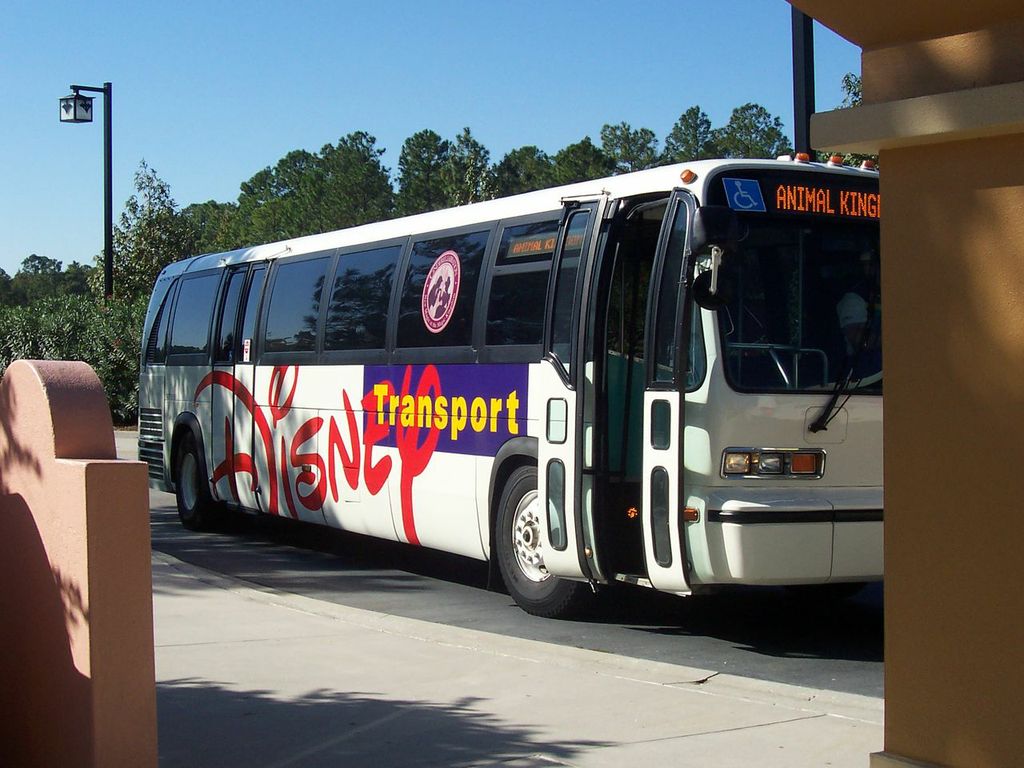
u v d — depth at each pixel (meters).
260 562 13.35
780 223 8.82
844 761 5.76
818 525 8.36
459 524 10.85
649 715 6.61
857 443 8.66
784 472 8.46
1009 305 4.07
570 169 84.94
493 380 10.37
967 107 4.05
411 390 11.49
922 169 4.27
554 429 9.44
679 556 8.41
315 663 7.91
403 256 11.95
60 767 5.20
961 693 4.18
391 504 11.80
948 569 4.21
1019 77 4.10
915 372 4.29
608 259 9.26
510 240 10.46
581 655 8.04
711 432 8.37
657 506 8.59
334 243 13.30
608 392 9.24
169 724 6.51
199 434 15.84
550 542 9.41
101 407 5.37
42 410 5.32
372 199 84.94
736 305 8.55
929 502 4.25
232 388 15.00
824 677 7.93
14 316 36.75
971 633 4.16
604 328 9.20
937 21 4.25
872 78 4.45
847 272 8.97
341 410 12.66
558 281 9.66
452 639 8.63
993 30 4.16
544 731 6.32
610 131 101.94
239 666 7.82
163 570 11.91
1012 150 4.06
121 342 33.19
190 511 16.17
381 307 12.16
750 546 8.19
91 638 4.92
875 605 10.71
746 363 8.48
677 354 8.46
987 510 4.12
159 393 17.19
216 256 16.28
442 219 11.52
